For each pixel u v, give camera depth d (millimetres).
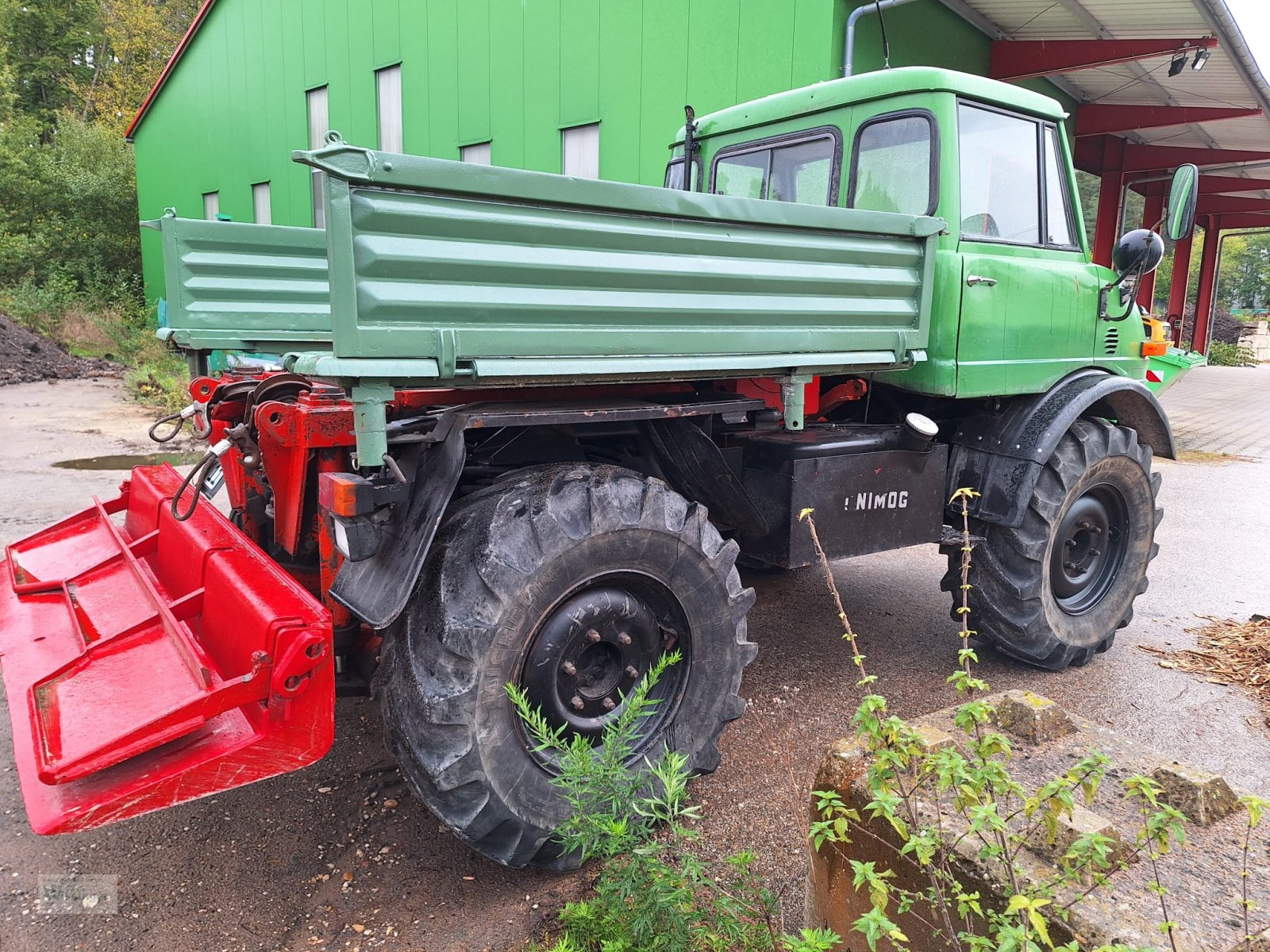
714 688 2768
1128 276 3881
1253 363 30141
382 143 12945
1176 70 8531
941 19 8188
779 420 3133
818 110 3805
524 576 2279
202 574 2711
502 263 2102
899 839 1826
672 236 2410
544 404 2613
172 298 3840
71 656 2562
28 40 32938
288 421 2738
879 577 5582
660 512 2559
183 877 2494
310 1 13859
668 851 2453
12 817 2781
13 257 22406
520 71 10352
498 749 2299
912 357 3168
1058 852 1726
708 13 8211
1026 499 3637
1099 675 4047
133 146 24156
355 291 1898
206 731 2166
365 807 2863
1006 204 3732
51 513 6172
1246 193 18641
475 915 2350
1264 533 6746
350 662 2801
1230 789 1982
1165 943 1513
